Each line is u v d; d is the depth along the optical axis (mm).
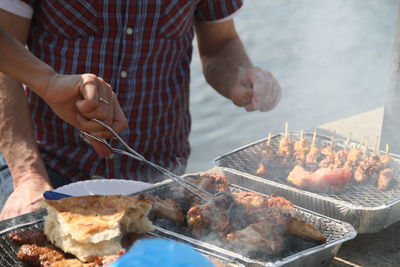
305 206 2715
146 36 3389
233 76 3887
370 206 2670
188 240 2205
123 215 2178
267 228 2266
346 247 2635
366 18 10297
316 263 2240
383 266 2488
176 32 3500
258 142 3352
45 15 3334
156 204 2408
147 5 3305
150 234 2281
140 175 3625
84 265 2045
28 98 3498
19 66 2451
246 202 2457
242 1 3979
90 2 3238
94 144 2541
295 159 3176
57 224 2176
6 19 3229
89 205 2238
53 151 3498
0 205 3400
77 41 3355
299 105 8852
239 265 2027
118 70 3395
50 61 3420
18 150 3195
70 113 2494
